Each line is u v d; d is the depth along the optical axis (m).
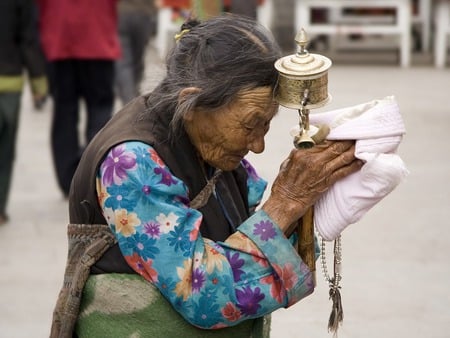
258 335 4.24
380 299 8.56
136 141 3.95
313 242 4.17
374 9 20.34
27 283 9.23
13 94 10.73
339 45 21.69
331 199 4.04
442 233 10.27
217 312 3.89
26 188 12.41
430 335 7.84
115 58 11.50
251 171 4.59
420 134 14.45
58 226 10.91
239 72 3.80
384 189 3.94
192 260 3.88
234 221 4.24
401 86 18.00
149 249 3.88
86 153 4.09
